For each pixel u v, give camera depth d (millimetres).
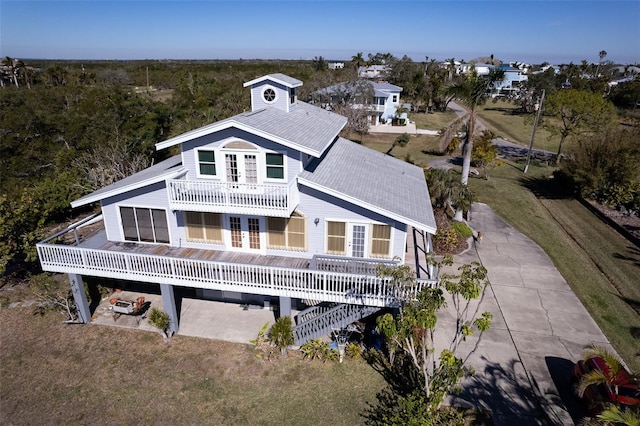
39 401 14695
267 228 17969
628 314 18766
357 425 13516
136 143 40656
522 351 16188
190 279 16828
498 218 29406
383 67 118688
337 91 58594
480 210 30797
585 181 33750
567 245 25859
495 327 17547
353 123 53781
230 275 16562
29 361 16500
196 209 16688
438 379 12609
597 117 41969
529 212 31016
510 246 25000
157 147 17250
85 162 34094
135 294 20781
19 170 38719
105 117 42500
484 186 36594
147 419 13945
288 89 21297
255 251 18516
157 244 19281
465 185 27688
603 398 12695
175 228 18812
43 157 39719
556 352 16141
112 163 32594
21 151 39750
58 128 41875
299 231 17781
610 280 21953
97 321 18797
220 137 17016
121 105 46281
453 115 82125
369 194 17469
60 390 15133
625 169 32062
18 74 86688
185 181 16406
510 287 20562
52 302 19281
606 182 33312
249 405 14406
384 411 13820
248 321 18641
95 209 31406
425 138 57875
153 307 19703
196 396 14789
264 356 16516
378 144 54000
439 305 11883
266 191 16078
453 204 28125
